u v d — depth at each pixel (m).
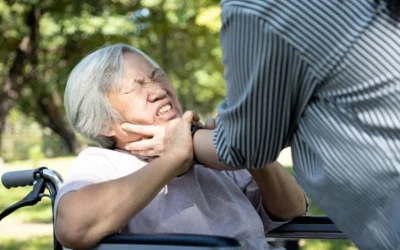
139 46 16.22
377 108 1.35
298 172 1.51
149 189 1.79
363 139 1.37
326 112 1.40
